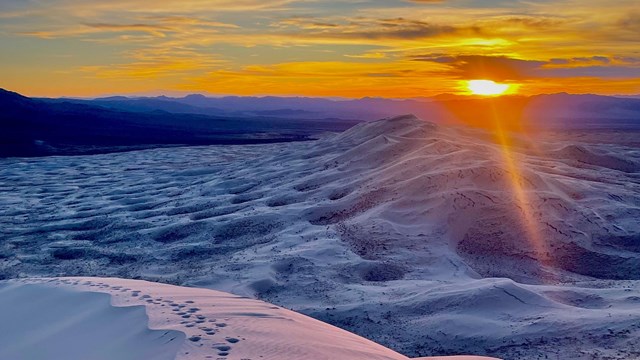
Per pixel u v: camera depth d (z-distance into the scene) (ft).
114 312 45.06
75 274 100.83
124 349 36.96
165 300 47.37
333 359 34.73
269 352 33.94
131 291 51.44
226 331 37.68
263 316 43.39
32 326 47.34
